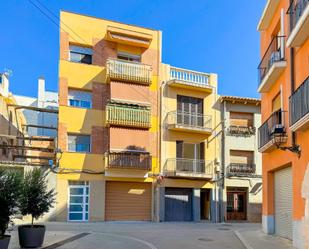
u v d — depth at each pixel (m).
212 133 27.23
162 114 25.98
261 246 12.44
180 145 26.39
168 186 25.34
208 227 20.36
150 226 20.19
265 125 16.09
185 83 26.42
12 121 26.30
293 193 12.75
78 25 24.88
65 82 23.95
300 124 11.20
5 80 24.52
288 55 13.91
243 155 28.00
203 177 25.91
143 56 26.27
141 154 24.23
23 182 11.37
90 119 24.16
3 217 9.80
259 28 17.88
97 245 12.32
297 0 12.45
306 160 11.59
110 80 24.58
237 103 28.30
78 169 23.23
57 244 12.16
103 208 23.42
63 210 22.48
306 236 11.31
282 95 14.64
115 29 25.11
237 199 27.48
